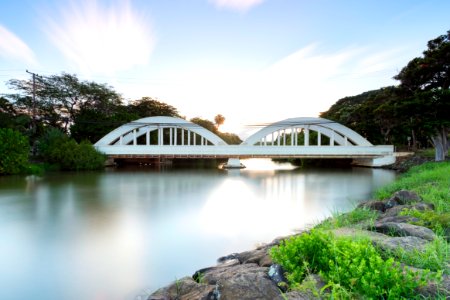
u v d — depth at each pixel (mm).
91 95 40594
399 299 2566
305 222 10211
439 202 6938
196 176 26906
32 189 17516
